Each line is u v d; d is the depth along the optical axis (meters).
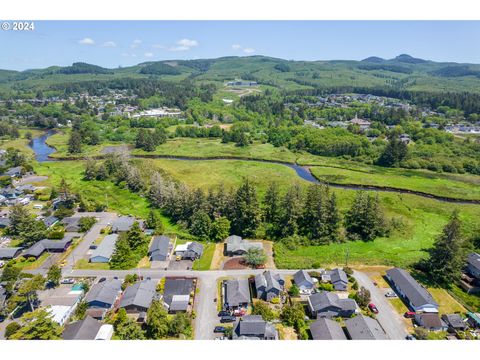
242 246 84.81
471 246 86.31
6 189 124.00
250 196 93.69
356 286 71.19
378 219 95.69
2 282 68.12
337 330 56.41
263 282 68.81
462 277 74.75
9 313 62.09
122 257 78.19
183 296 65.81
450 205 119.06
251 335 55.62
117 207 113.31
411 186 138.38
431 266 75.50
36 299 65.50
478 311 65.12
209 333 57.81
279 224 94.06
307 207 93.94
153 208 112.31
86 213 107.75
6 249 83.19
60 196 114.62
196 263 79.81
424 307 63.66
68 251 85.31
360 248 89.38
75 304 64.56
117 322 58.25
